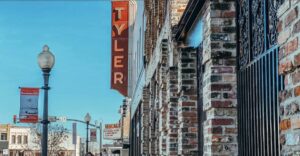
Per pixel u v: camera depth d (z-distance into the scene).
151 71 16.62
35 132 74.31
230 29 6.75
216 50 6.71
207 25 7.02
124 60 33.81
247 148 6.21
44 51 13.06
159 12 13.52
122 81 33.75
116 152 49.66
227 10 6.77
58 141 60.88
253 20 6.05
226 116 6.66
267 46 5.47
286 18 4.03
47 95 13.03
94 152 67.56
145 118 19.25
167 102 11.12
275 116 5.16
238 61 6.66
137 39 27.52
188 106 9.62
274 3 5.20
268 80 5.41
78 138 74.94
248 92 6.19
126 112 46.31
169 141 10.80
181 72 9.71
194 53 9.73
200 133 9.14
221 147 6.60
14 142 87.88
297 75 3.82
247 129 6.23
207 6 7.02
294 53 3.85
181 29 9.60
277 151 5.11
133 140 30.16
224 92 6.67
